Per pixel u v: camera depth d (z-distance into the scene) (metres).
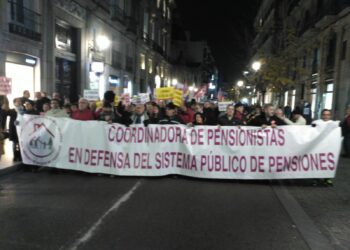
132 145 8.27
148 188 7.34
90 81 22.28
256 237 4.92
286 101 35.22
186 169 8.23
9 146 11.21
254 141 8.03
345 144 12.18
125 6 29.56
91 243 4.57
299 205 6.43
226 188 7.57
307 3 27.58
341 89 20.66
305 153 7.95
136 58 33.66
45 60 16.42
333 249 4.58
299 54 28.58
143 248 4.46
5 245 4.46
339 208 6.33
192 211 5.92
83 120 8.60
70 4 18.84
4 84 10.05
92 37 22.33
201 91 23.44
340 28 21.02
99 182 7.76
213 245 4.62
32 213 5.63
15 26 13.69
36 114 9.30
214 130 8.10
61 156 8.48
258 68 28.22
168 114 8.69
